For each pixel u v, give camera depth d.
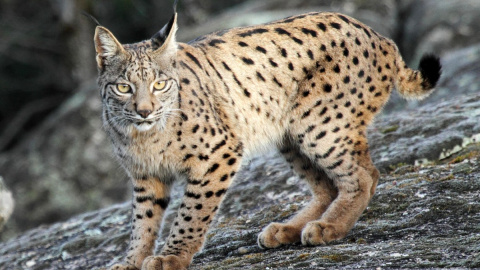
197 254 11.87
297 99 11.99
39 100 38.81
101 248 14.52
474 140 13.87
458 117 14.77
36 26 39.94
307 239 11.16
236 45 12.05
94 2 37.12
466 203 11.05
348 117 12.02
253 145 12.21
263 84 11.98
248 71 11.94
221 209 14.29
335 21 12.24
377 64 12.34
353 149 12.07
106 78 11.02
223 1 40.59
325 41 11.98
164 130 11.03
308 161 12.62
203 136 11.17
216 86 11.69
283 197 14.06
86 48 36.75
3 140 36.75
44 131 29.80
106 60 11.01
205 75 11.65
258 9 33.84
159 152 11.21
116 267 11.20
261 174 15.20
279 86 11.99
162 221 11.95
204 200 11.27
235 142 11.63
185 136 11.11
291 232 11.54
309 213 12.23
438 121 14.85
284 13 32.69
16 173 28.45
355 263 9.62
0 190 15.46
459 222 10.66
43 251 15.19
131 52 10.88
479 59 22.19
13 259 15.10
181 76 11.28
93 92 30.23
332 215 11.66
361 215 11.87
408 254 9.60
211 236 12.68
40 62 39.66
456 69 22.03
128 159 11.55
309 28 12.10
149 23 38.97
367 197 11.86
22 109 38.53
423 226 10.80
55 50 38.97
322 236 11.19
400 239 10.56
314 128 12.00
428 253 9.53
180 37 31.66
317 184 12.59
